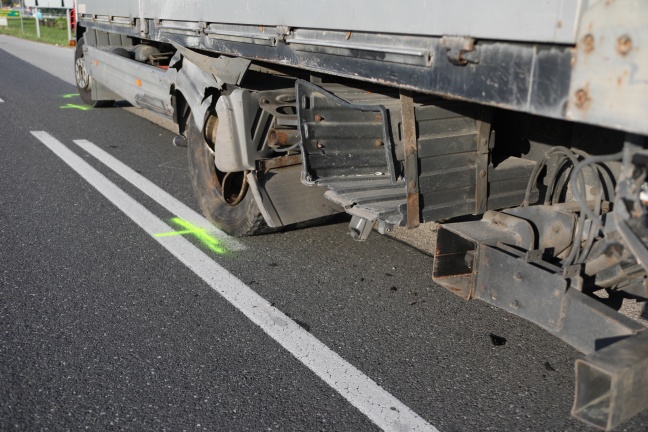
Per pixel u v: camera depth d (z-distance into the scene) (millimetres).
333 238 5191
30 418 2953
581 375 2283
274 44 3809
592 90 2066
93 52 9195
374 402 3113
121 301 4086
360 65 3105
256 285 4352
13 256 4734
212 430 2904
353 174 3912
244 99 4301
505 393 3193
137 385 3221
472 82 2498
